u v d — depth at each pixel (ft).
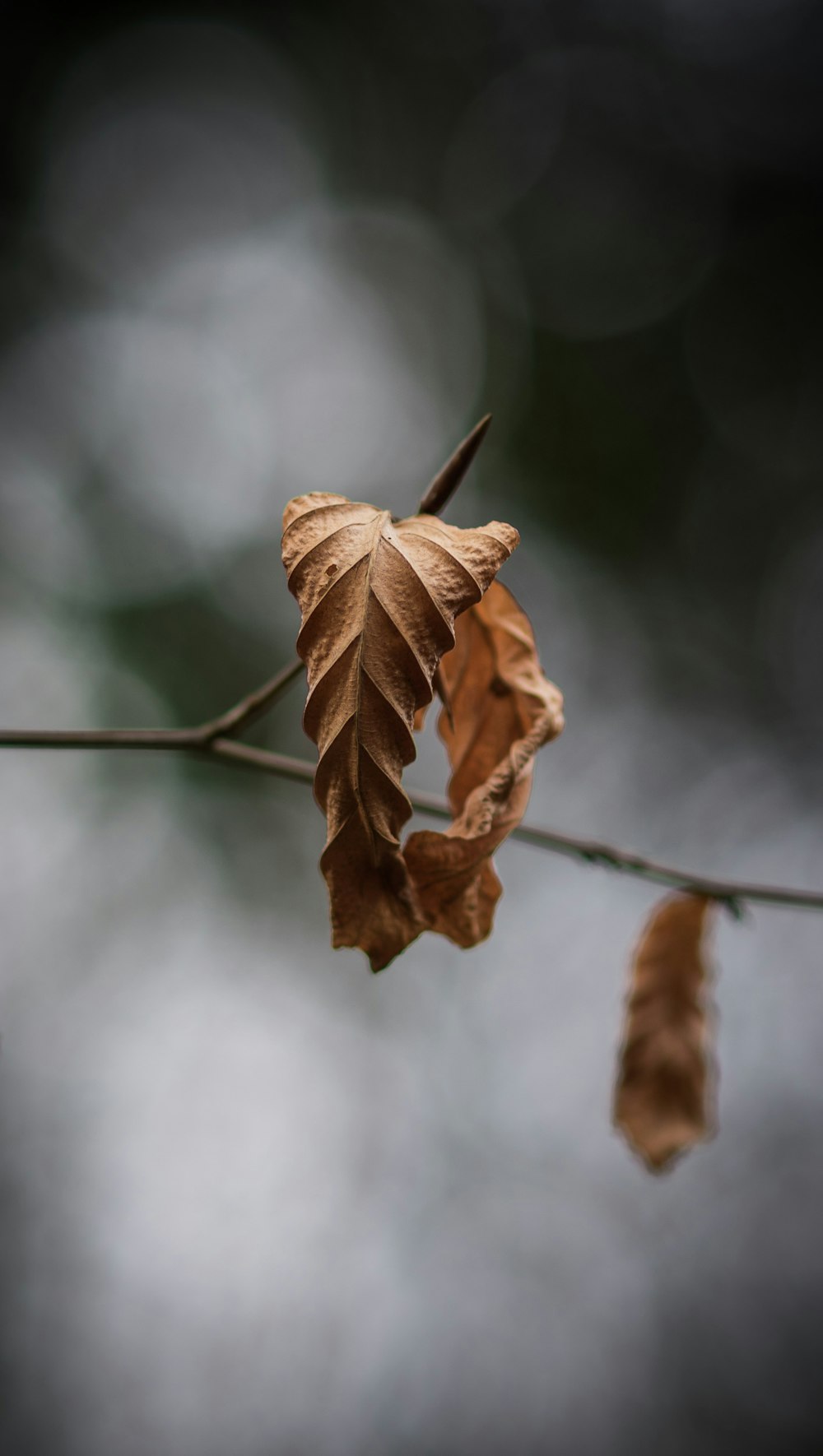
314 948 4.25
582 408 5.29
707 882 1.74
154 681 4.33
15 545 4.31
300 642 1.32
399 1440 3.52
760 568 5.21
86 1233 3.59
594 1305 3.83
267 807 4.36
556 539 5.02
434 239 5.48
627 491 5.21
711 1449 3.73
